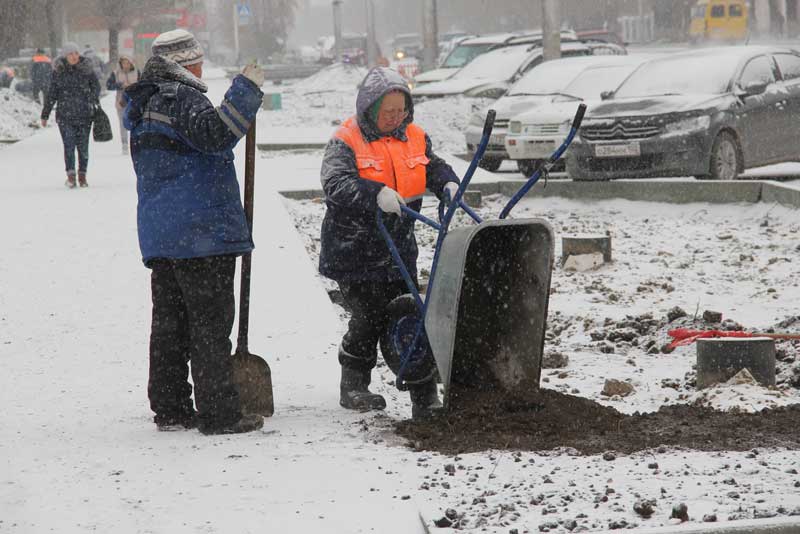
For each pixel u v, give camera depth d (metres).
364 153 8.89
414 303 8.99
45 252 17.22
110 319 12.98
